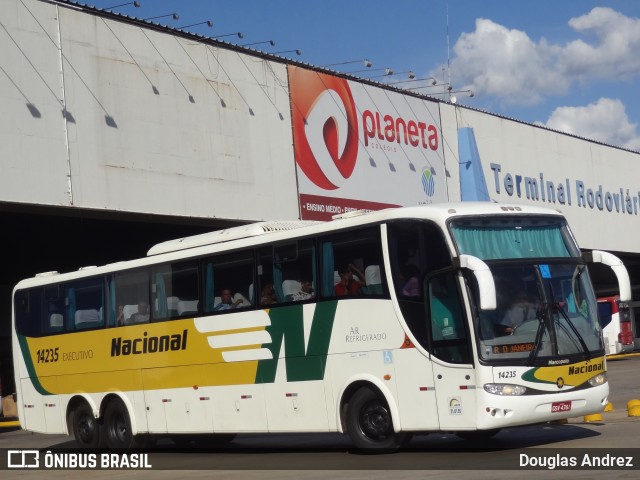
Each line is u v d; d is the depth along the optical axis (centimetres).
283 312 1520
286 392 1509
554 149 4697
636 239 5409
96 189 2533
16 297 2072
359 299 1412
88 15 2569
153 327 1750
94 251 3378
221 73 2944
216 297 1638
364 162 3475
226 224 3028
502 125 4309
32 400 2014
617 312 4647
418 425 1333
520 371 1272
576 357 1313
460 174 4016
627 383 2770
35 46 2430
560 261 1359
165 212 2717
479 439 1530
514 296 1302
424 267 1334
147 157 2683
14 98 2367
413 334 1339
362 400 1410
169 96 2767
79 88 2522
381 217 1395
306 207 3191
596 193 5041
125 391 1803
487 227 1337
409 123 3734
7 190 2325
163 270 1744
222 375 1614
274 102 3122
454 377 1290
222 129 2927
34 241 3084
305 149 3219
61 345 1950
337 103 3378
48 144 2430
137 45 2691
